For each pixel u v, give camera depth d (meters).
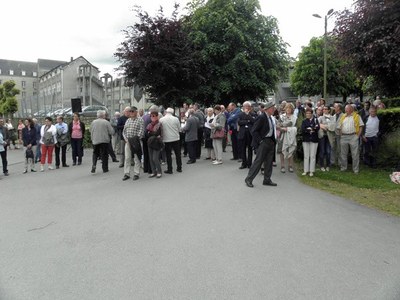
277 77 25.55
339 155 11.08
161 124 10.63
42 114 31.03
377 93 14.78
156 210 6.93
